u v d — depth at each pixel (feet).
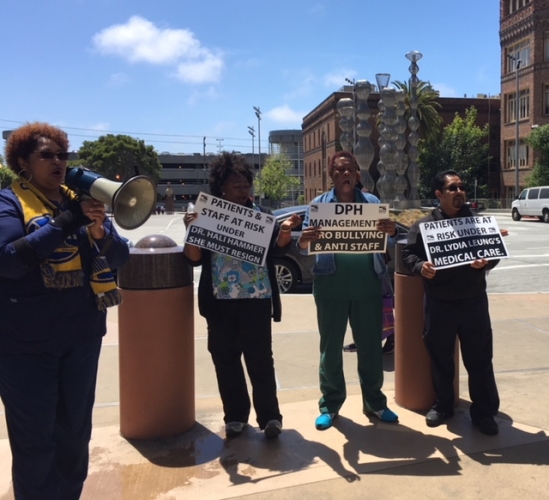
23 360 7.86
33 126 8.04
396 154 65.98
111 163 236.22
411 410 13.34
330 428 12.35
